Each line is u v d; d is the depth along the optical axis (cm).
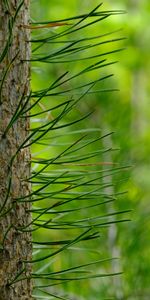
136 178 679
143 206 615
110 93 635
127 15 1168
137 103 1414
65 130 591
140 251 582
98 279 573
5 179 322
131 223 584
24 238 330
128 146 607
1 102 322
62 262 553
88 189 556
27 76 334
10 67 326
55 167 578
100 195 364
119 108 627
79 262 577
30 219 335
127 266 577
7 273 323
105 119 616
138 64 1195
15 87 327
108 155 591
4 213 316
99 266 579
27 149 334
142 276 573
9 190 307
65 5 1031
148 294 571
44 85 852
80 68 873
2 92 323
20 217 328
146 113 1360
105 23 1064
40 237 630
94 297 560
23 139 330
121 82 1219
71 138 600
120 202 579
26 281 331
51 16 1002
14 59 315
